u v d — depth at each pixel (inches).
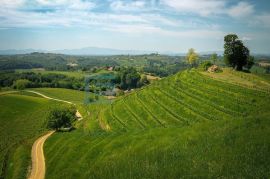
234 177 1300.4
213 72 5925.2
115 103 6245.1
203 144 1851.6
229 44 5905.5
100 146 2886.3
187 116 4256.9
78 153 3053.6
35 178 2844.5
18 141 4672.7
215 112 4052.7
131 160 1982.0
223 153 1616.6
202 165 1524.4
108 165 2070.6
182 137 2167.8
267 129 1811.0
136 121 4621.1
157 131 2637.8
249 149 1574.8
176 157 1774.1
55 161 3142.2
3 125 6318.9
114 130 4333.2
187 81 5644.7
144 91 6141.7
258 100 3909.9
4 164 3570.4
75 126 5369.1
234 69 6186.0
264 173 1277.1
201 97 4741.6
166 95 5359.3
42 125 5753.0
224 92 4534.9
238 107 3934.5
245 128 1916.8
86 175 2102.6
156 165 1723.7
